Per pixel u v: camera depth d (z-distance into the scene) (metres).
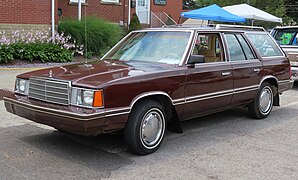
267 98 7.00
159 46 5.68
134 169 4.29
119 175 4.10
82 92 4.25
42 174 4.06
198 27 5.88
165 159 4.65
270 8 27.95
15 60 13.30
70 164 4.38
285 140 5.59
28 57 13.45
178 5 24.31
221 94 5.79
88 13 18.28
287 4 37.75
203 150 5.03
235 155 4.86
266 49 7.08
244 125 6.46
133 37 6.21
